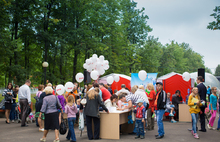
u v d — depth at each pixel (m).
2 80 31.50
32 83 23.42
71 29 24.19
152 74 17.00
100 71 13.11
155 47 39.16
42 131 9.20
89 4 25.34
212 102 9.70
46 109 6.91
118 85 19.23
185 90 14.41
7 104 11.84
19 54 20.98
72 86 9.88
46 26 23.56
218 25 13.99
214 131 9.18
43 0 20.97
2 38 17.19
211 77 34.72
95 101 7.46
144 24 36.50
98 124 7.57
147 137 7.91
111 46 29.14
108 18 28.41
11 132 9.01
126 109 8.23
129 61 34.56
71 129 7.14
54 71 26.59
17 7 19.88
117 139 7.54
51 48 22.94
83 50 24.62
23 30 22.41
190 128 9.90
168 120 12.65
